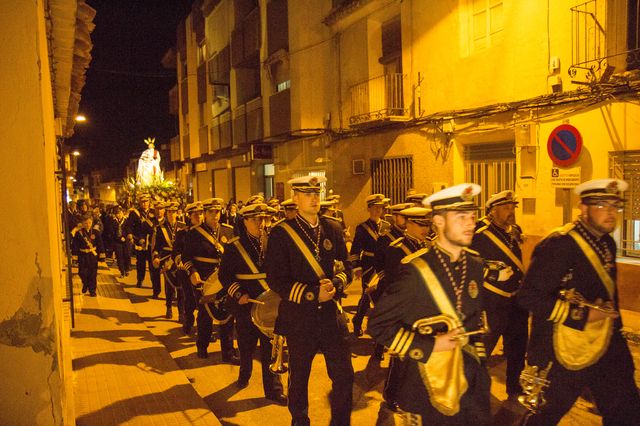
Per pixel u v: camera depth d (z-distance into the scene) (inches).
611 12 368.2
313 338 181.5
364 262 326.0
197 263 306.2
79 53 269.4
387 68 629.6
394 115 570.3
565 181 398.6
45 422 113.8
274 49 817.5
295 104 749.9
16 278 111.3
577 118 393.7
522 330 221.9
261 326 218.5
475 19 494.0
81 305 425.7
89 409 210.2
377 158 625.0
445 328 125.3
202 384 257.8
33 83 109.9
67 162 504.1
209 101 1188.5
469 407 125.4
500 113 459.5
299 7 737.6
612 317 146.0
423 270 125.5
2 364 111.7
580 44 389.7
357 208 665.6
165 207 405.1
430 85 540.7
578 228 152.5
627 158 364.2
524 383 154.2
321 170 754.8
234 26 1019.3
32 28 109.3
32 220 111.4
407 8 563.2
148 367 261.9
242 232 243.8
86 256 466.9
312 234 187.5
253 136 921.5
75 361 271.7
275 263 185.9
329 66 728.3
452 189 126.6
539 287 149.9
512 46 446.6
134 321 368.8
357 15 653.3
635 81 349.7
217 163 1203.2
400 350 124.7
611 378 147.0
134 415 203.9
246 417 218.7
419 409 125.4
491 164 494.3
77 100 366.9
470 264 129.9
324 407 227.3
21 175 110.6
